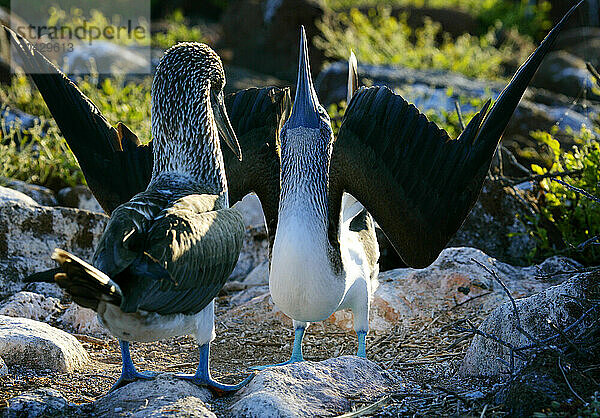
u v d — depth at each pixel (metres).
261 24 22.47
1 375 5.70
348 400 5.24
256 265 9.33
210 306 5.19
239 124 6.54
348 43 20.19
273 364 6.64
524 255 8.93
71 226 8.26
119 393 5.16
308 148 5.71
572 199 8.67
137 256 4.49
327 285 5.75
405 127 5.93
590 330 5.37
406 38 23.47
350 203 6.27
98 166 6.12
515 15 26.89
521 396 4.87
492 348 5.80
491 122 6.03
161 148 5.58
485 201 8.96
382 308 7.38
